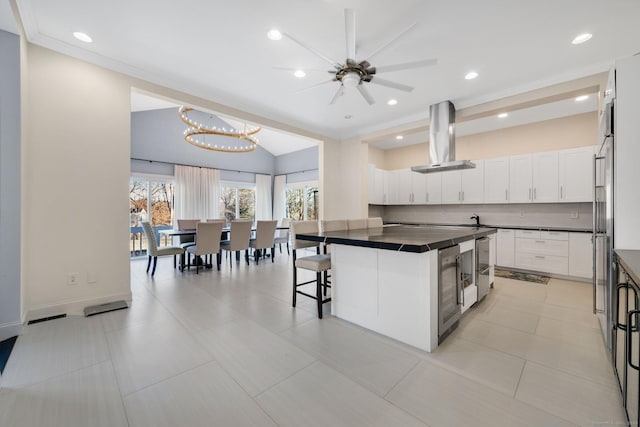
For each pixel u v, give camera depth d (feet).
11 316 7.14
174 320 8.37
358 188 17.58
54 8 6.97
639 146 5.64
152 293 11.13
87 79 9.03
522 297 10.59
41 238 8.26
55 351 6.47
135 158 20.76
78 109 8.86
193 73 10.27
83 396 4.92
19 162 7.18
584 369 5.76
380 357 6.29
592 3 6.65
